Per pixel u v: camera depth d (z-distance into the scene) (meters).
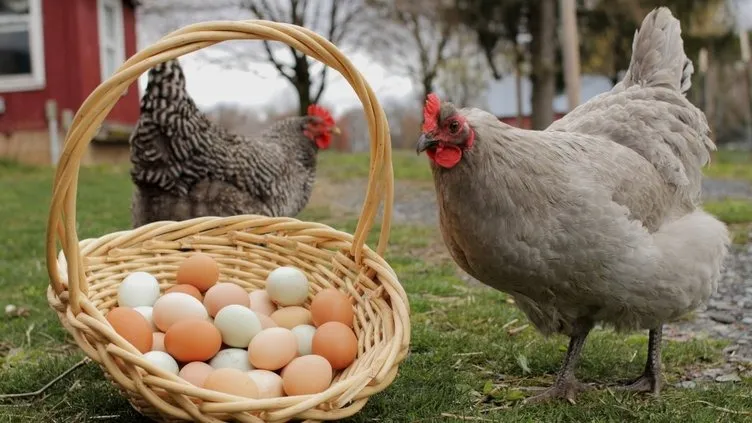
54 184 1.04
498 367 1.35
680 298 1.19
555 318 1.22
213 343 1.14
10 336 1.48
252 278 1.33
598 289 1.16
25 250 2.30
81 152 1.05
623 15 4.96
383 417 1.16
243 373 1.07
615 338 1.48
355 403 1.05
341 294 1.22
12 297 1.74
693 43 5.47
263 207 1.76
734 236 2.41
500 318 1.56
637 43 1.40
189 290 1.25
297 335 1.19
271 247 1.34
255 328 1.17
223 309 1.18
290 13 8.94
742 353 1.41
